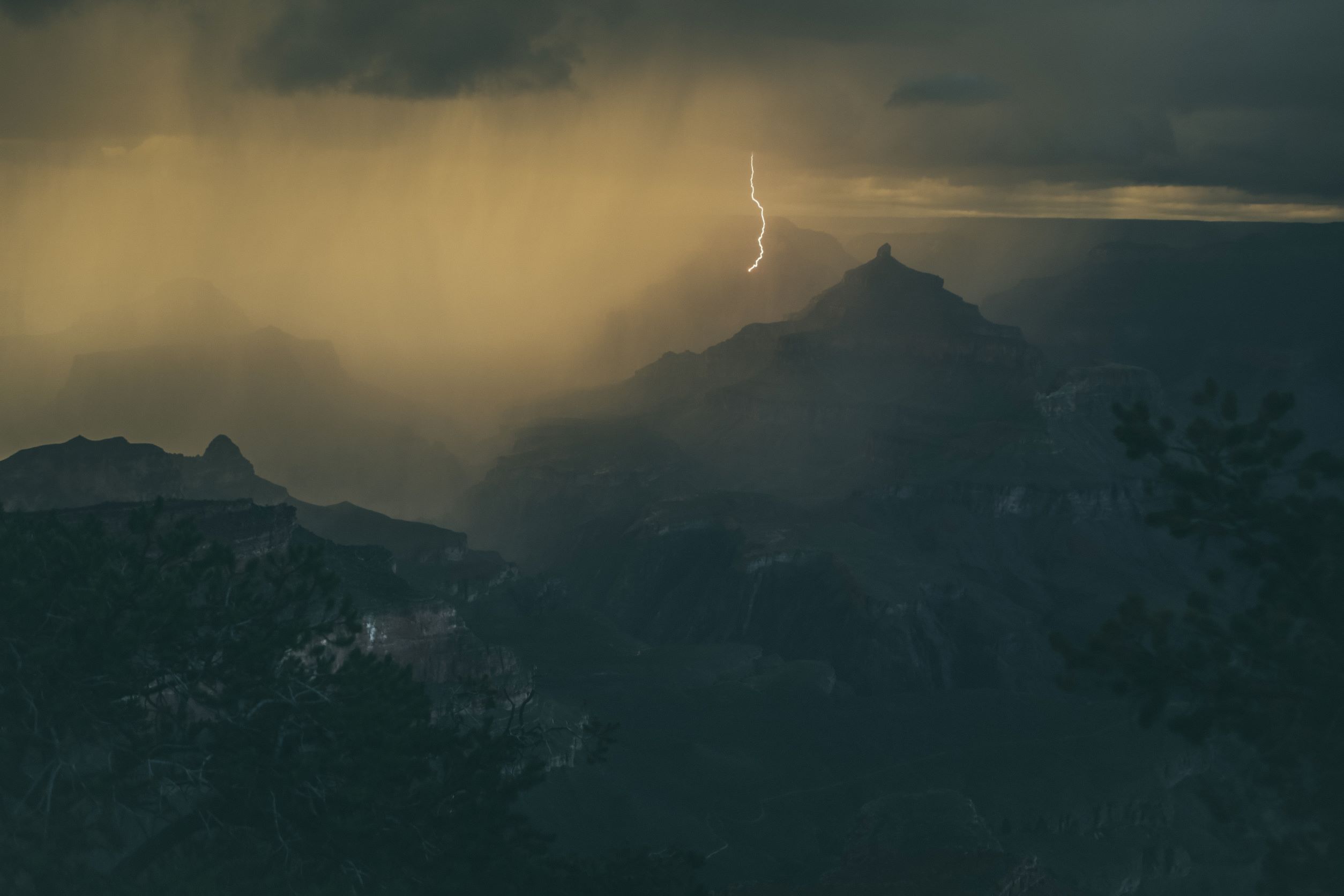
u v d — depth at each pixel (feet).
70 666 82.33
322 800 85.76
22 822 79.71
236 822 87.45
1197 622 72.79
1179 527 72.69
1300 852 69.67
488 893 85.71
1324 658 67.62
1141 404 76.48
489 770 93.15
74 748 86.94
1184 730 70.38
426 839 88.58
